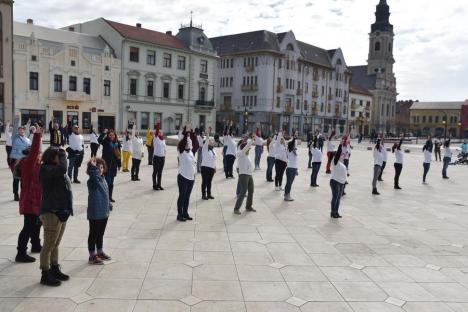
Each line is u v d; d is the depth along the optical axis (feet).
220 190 46.24
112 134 36.68
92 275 20.49
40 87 146.82
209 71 203.51
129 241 26.16
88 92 159.74
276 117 229.66
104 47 167.94
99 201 21.58
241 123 231.71
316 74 258.16
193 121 198.90
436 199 47.14
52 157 18.66
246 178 34.88
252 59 226.38
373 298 19.06
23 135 38.96
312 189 49.80
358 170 75.72
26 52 142.61
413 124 421.18
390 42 351.05
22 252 21.70
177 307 17.43
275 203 40.32
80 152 45.57
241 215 34.50
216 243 26.43
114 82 167.02
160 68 182.60
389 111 357.41
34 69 144.87
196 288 19.40
